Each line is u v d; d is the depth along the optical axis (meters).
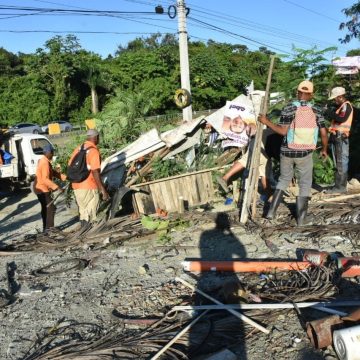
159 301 4.64
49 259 6.35
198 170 8.19
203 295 4.53
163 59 43.06
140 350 3.82
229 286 4.44
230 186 8.15
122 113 10.63
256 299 4.38
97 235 6.88
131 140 10.34
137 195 7.51
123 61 42.31
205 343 3.82
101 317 4.48
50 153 8.34
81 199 7.32
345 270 4.67
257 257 5.53
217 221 6.78
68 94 44.22
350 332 3.36
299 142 6.20
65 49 44.25
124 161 7.94
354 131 10.21
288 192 7.85
